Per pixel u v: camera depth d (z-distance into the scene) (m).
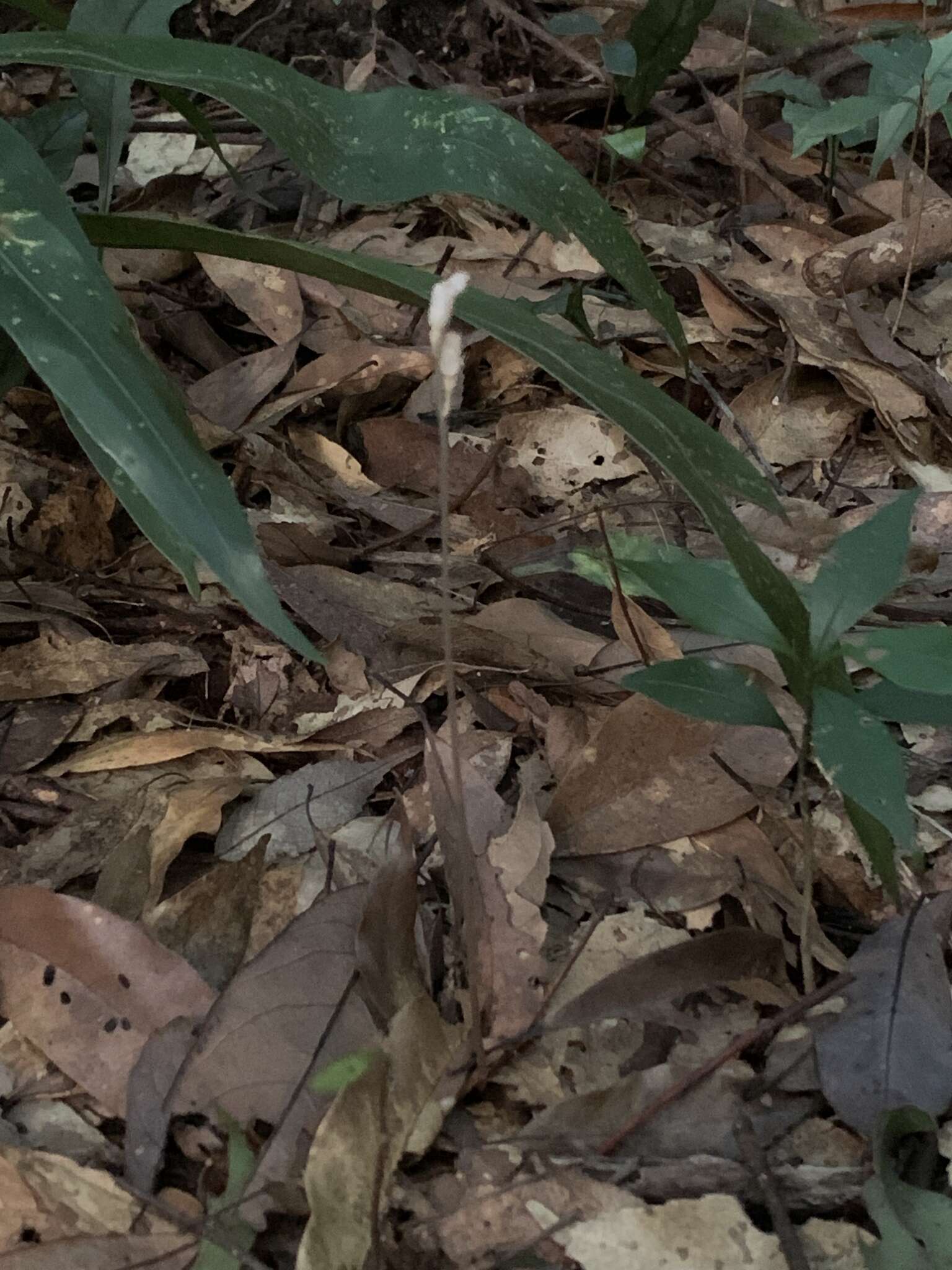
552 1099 0.58
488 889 0.61
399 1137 0.55
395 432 0.87
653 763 0.66
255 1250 0.54
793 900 0.63
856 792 0.54
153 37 0.63
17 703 0.70
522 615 0.74
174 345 0.96
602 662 0.73
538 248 1.06
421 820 0.65
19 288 0.56
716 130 1.22
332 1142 0.54
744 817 0.66
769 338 0.98
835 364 0.91
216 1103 0.56
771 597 0.55
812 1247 0.55
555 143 1.24
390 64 1.30
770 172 1.23
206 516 0.56
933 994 0.59
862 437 0.91
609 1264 0.54
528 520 0.84
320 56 1.33
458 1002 0.60
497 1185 0.56
